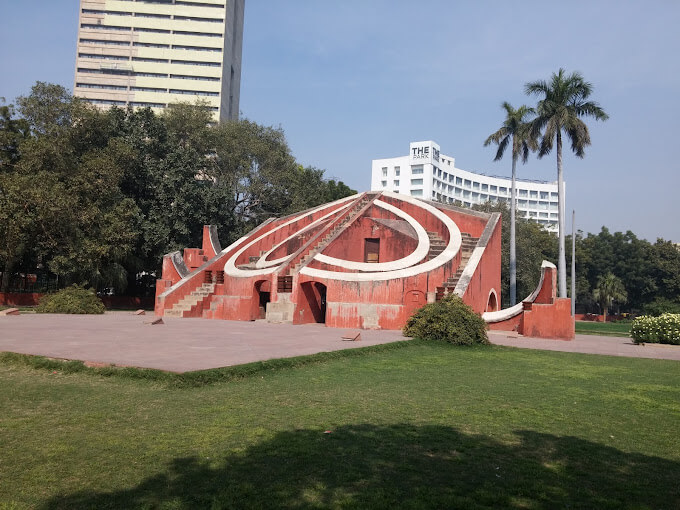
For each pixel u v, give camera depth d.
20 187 23.03
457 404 7.32
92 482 4.26
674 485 4.48
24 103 27.44
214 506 3.83
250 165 37.00
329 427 5.94
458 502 3.97
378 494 4.09
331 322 17.98
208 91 80.69
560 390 8.65
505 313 19.59
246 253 25.58
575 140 27.80
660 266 57.16
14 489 4.10
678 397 8.30
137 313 23.95
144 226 29.98
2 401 6.82
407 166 97.56
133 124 32.12
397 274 18.14
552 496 4.17
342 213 25.53
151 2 81.06
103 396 7.14
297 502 3.92
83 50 80.25
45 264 29.66
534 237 48.16
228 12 84.31
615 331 31.09
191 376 7.85
